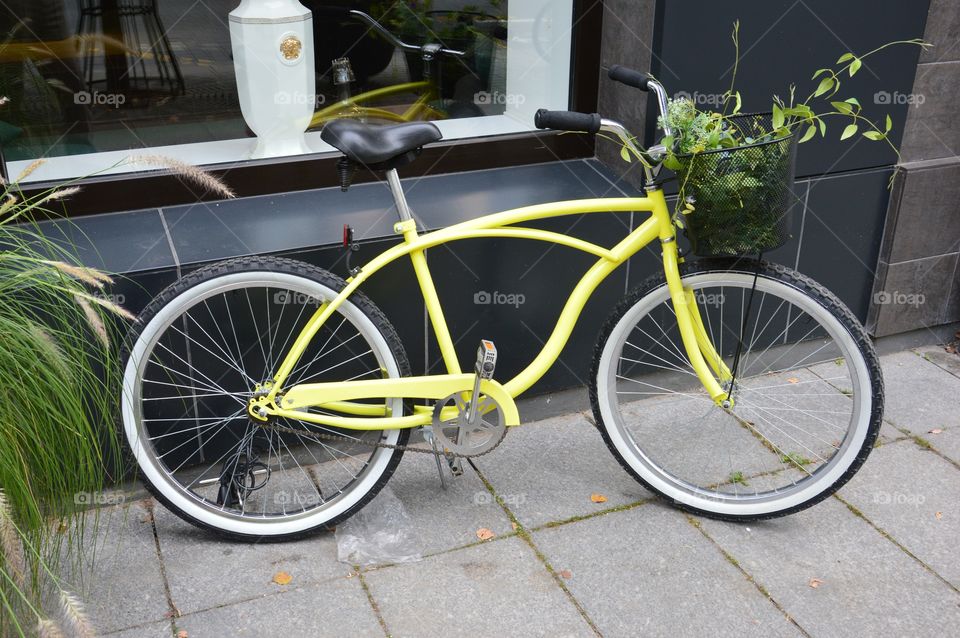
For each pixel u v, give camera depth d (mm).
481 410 2369
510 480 2664
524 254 2721
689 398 3104
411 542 2406
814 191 3090
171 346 2445
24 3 2580
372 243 2539
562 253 2766
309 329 2289
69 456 1990
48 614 2082
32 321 1905
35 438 1854
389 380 2328
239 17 2771
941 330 3463
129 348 2209
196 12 2742
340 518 2426
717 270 2361
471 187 2889
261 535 2396
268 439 2674
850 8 2855
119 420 2271
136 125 2795
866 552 2395
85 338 2287
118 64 2713
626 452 2557
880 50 2961
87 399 2330
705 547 2412
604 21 2951
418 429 2734
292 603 2201
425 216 2672
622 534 2453
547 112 2164
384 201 2783
